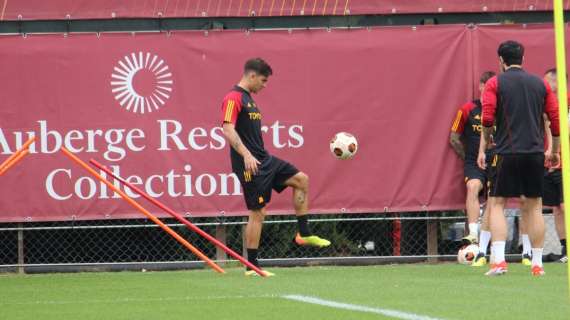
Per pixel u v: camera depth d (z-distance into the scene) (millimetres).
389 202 45625
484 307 26594
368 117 45594
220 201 45188
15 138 44656
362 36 45656
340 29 45594
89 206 44844
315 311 25922
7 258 45938
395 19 47094
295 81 45438
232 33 45281
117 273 43438
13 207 44594
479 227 46469
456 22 47406
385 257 45812
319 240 38969
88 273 43844
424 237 47219
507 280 35062
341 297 29766
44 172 44750
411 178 45688
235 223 45125
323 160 45469
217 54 45156
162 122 45031
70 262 46062
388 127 45656
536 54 46156
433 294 30344
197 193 45125
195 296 30828
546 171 45156
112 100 44906
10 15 45031
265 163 38281
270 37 45375
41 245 46000
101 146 44875
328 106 45531
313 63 45469
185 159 45062
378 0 46188
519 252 47531
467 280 35531
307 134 45469
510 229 47719
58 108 44812
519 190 36125
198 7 45594
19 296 32312
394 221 46906
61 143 44812
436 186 45750
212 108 45125
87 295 32188
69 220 44906
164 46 45062
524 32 46125
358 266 44906
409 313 25312
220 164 45156
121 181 39625
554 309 26000
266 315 25219
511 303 27500
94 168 44812
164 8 45531
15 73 44688
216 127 45125
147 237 46031
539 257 37031
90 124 44844
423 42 45781
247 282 35875
